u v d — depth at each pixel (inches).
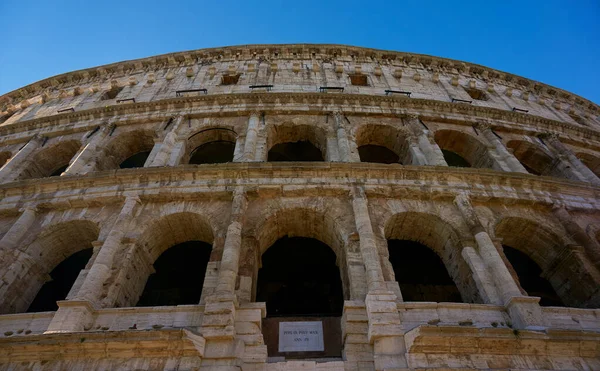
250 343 581.6
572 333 571.2
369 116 1214.9
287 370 554.3
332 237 827.4
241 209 794.8
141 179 887.7
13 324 623.2
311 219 840.3
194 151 1172.5
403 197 870.4
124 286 709.3
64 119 1280.8
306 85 1408.7
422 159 1055.0
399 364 542.3
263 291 1064.8
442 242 843.4
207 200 846.5
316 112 1195.3
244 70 1524.4
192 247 1048.8
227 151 1242.6
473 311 636.7
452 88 1553.9
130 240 759.1
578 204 938.1
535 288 1091.9
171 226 839.7
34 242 806.5
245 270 708.0
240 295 660.1
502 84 1749.5
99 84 1565.0
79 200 856.9
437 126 1225.4
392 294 633.0
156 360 549.0
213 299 617.0
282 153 1305.4
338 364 563.5
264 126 1136.2
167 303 1053.8
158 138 1107.9
